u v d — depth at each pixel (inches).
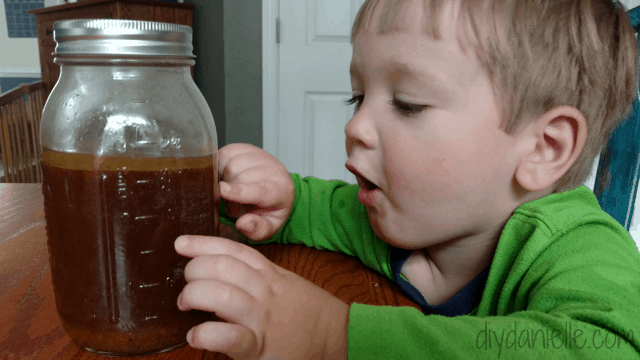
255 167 24.6
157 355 14.9
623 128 25.6
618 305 14.0
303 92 96.0
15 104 83.4
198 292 12.8
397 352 13.4
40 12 119.7
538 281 16.7
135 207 13.6
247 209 25.3
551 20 18.2
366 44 19.3
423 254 24.5
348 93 96.3
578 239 17.2
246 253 15.0
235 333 12.2
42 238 24.9
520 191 19.9
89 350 14.6
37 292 18.7
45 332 15.7
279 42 93.9
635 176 25.9
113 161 13.4
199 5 104.7
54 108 14.3
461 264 22.8
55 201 13.9
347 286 21.5
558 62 18.4
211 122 16.0
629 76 21.2
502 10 17.6
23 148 85.6
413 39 17.8
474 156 18.3
